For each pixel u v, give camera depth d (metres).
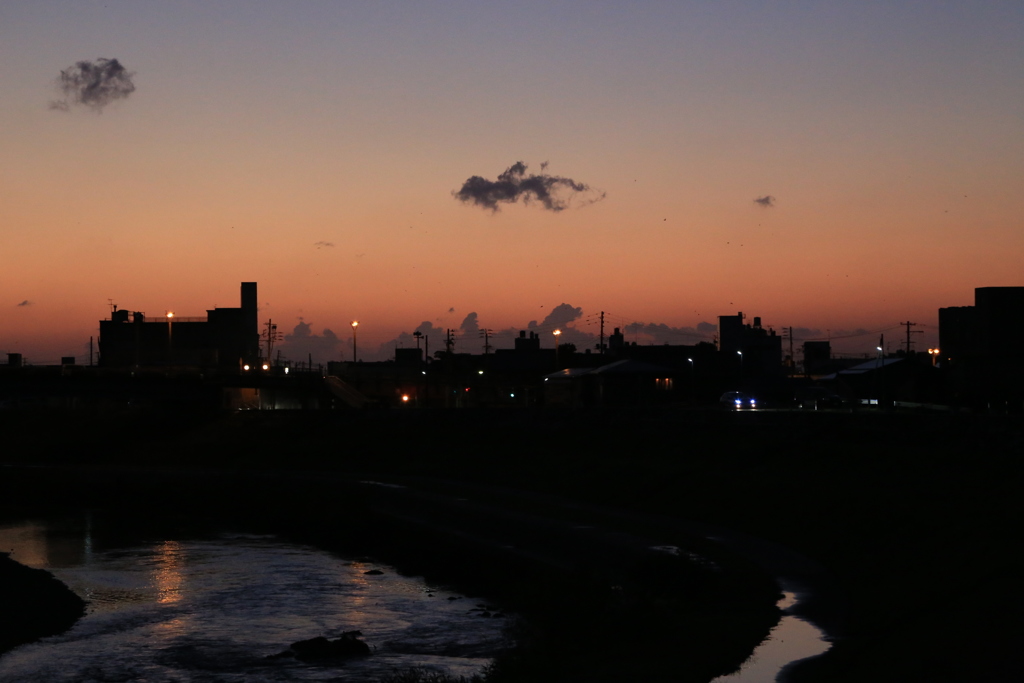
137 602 53.75
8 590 57.06
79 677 39.66
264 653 42.66
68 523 86.06
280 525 82.69
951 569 39.19
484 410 108.12
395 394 160.12
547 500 74.94
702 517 62.03
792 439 72.75
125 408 138.38
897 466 61.03
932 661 26.70
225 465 112.88
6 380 109.00
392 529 74.25
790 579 41.50
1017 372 111.38
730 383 149.25
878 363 124.00
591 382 138.75
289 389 131.50
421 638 44.72
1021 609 31.66
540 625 36.56
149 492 98.50
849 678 25.67
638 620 33.41
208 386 120.62
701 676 26.09
